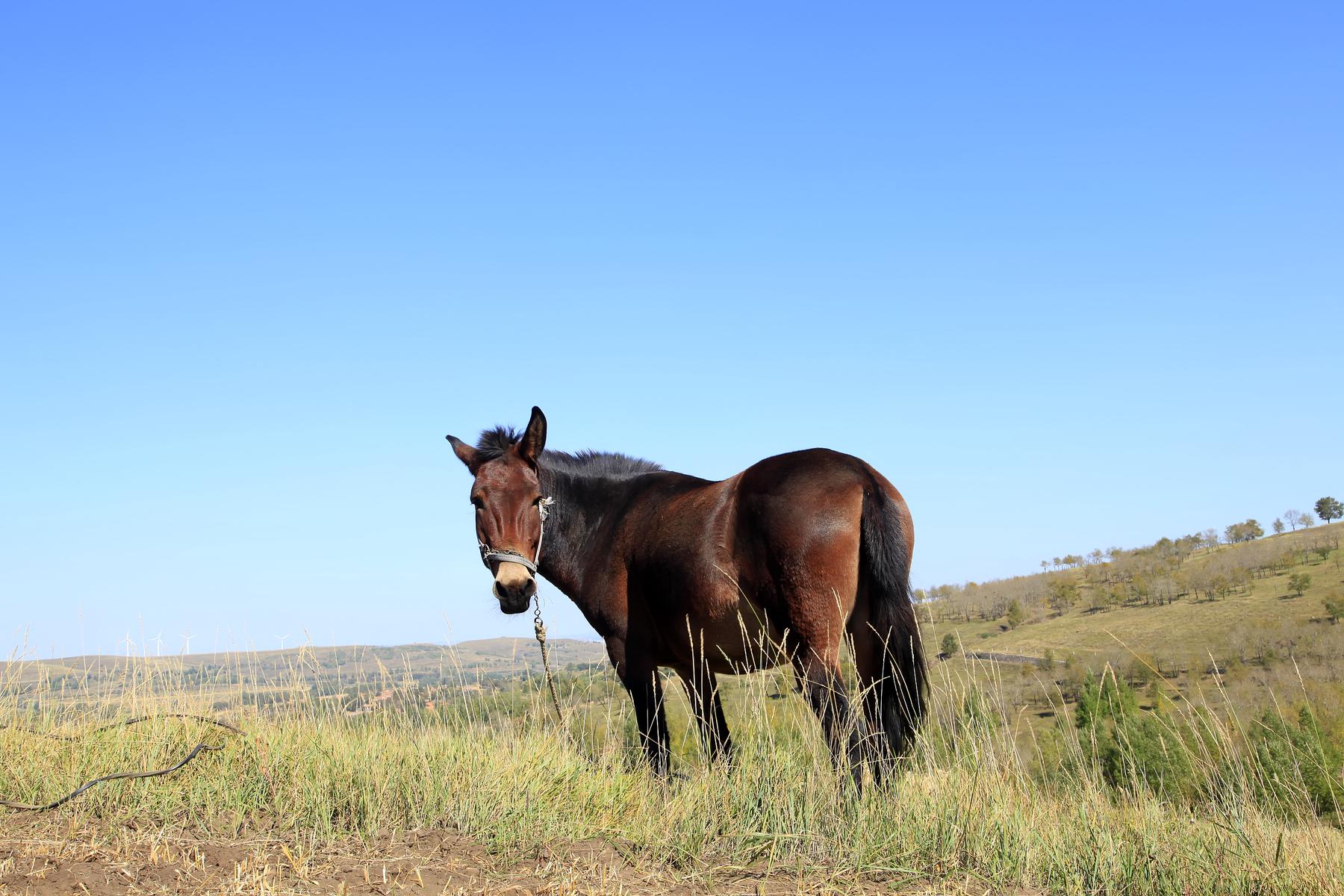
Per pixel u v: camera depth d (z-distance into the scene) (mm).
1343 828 4273
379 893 3551
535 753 5477
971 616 84875
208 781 4809
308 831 4324
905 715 4887
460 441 6898
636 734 6215
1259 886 3910
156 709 5801
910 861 4211
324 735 5609
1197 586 81250
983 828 4379
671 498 6004
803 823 4414
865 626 5188
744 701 5418
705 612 5438
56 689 6254
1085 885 4121
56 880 3477
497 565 6238
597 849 4266
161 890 3439
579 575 6422
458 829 4438
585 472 6617
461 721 5918
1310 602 65000
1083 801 4699
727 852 4289
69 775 4895
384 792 4691
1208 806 4672
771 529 5086
